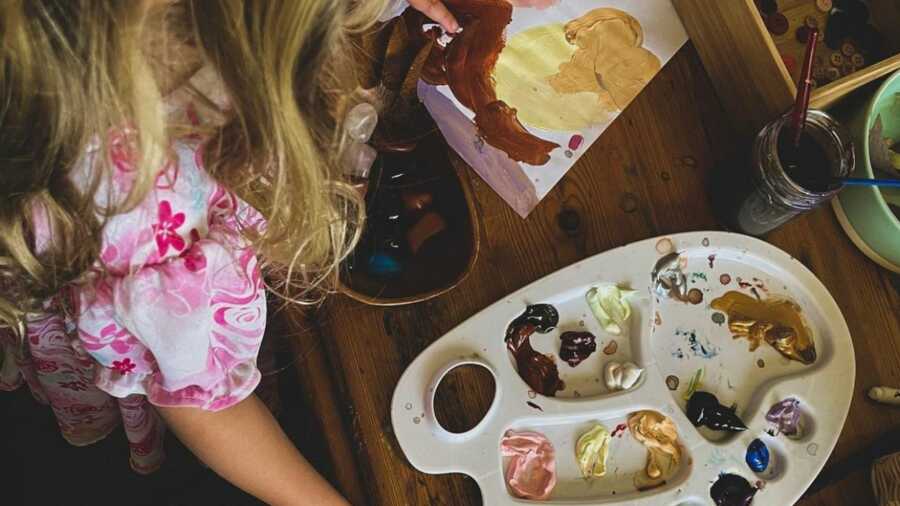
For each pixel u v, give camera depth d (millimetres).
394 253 699
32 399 1212
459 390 697
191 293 561
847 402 703
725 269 731
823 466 696
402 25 737
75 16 431
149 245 541
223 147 539
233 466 689
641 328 707
